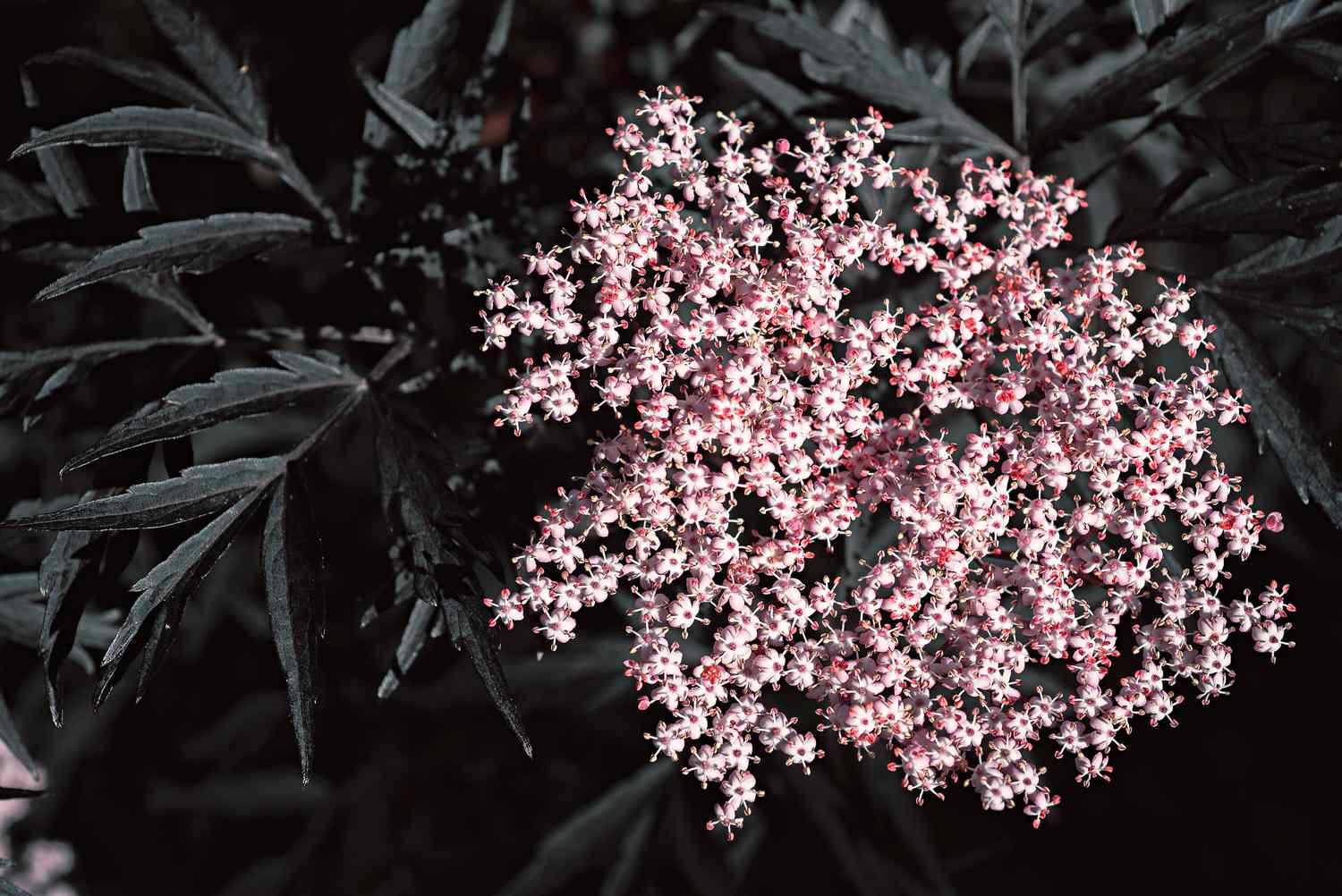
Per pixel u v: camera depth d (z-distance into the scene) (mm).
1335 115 647
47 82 690
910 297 567
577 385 555
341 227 552
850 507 515
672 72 643
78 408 596
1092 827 691
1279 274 540
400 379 584
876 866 606
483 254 565
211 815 762
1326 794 683
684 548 514
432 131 558
